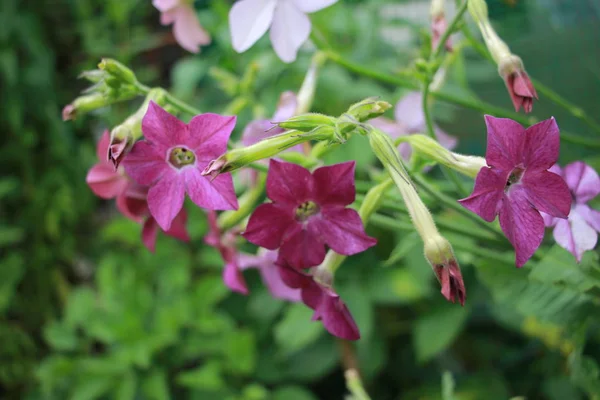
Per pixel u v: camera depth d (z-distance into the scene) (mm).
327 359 949
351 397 563
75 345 991
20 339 1184
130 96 483
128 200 476
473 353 979
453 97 541
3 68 1125
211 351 954
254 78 600
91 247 1316
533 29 809
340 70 898
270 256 520
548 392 738
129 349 909
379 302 910
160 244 1053
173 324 931
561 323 503
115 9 1233
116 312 952
